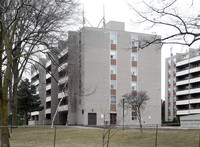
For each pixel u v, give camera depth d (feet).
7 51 57.31
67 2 75.05
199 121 91.09
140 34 171.63
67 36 87.76
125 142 75.97
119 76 164.86
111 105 159.94
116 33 167.43
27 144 72.54
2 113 53.72
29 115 237.45
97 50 161.58
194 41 43.16
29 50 94.17
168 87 286.05
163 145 67.67
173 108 275.18
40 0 70.49
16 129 113.91
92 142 76.84
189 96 237.25
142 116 164.25
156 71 173.58
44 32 76.43
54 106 197.98
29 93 179.63
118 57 166.20
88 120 154.20
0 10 65.77
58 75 132.98
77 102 160.97
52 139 84.48
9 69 55.11
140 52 171.32
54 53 80.69
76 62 105.70
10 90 109.29
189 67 242.99
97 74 159.63
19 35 86.17
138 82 168.55
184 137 73.10
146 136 80.79
